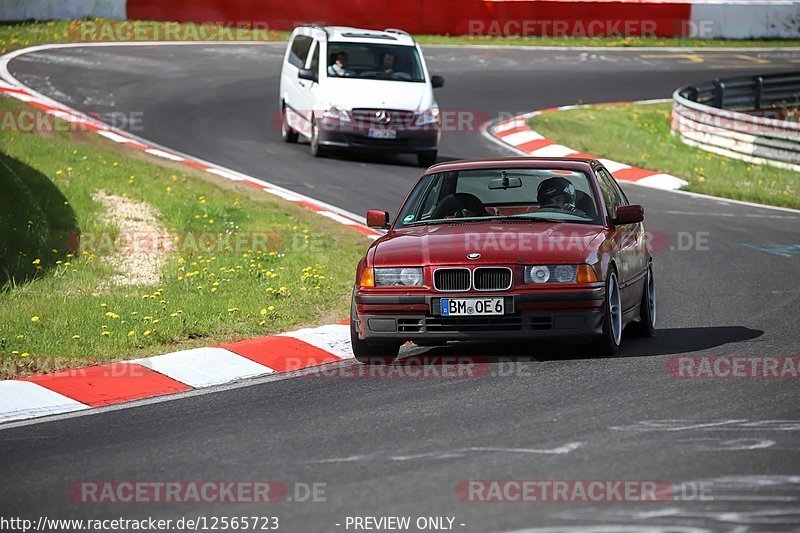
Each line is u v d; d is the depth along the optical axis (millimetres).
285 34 123875
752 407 26297
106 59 103562
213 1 122625
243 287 43188
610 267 32719
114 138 73250
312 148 73688
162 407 28766
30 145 65062
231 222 54281
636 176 74938
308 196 62750
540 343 35062
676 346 34250
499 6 132625
